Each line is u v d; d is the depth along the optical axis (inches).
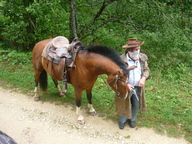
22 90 191.9
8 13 238.4
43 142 124.6
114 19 276.5
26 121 145.3
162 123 141.1
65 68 130.0
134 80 118.2
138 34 274.1
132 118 134.1
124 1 256.5
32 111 157.9
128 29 267.3
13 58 279.7
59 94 185.2
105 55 117.0
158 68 242.4
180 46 233.5
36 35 291.0
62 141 125.3
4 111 158.4
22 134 131.6
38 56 159.5
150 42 246.5
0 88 197.6
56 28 273.3
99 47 119.8
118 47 283.9
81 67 125.5
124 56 121.2
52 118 148.8
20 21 275.3
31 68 250.4
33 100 174.9
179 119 142.8
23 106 165.3
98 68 118.5
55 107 163.9
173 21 228.5
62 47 134.7
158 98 176.4
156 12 232.5
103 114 153.6
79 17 303.4
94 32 302.2
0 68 247.4
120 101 122.5
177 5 231.3
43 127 138.6
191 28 237.0
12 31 290.5
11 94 185.6
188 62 255.3
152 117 147.0
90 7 300.5
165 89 195.9
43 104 168.4
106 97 177.6
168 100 171.3
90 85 134.0
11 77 219.3
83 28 306.7
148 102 167.8
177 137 127.3
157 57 254.1
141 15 242.7
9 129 136.9
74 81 132.9
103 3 261.7
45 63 148.1
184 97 178.9
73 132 133.3
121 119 133.1
